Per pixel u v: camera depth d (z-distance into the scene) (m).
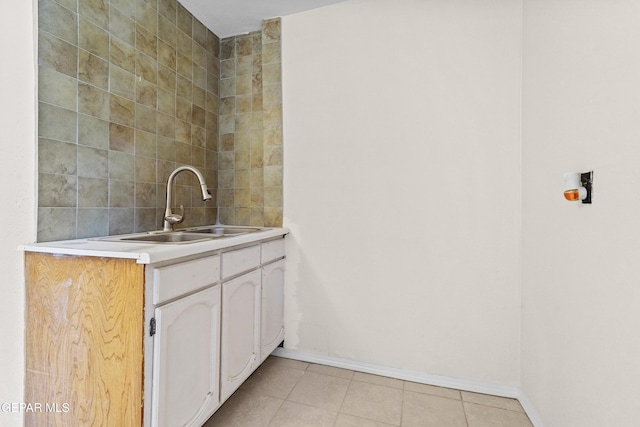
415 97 1.67
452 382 1.63
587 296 0.98
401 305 1.71
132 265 0.95
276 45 1.97
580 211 1.02
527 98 1.44
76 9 1.25
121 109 1.46
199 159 2.00
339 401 1.50
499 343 1.56
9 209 1.07
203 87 2.03
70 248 1.02
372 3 1.75
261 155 2.09
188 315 1.11
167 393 1.01
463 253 1.60
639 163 0.76
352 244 1.80
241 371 1.46
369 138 1.76
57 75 1.19
